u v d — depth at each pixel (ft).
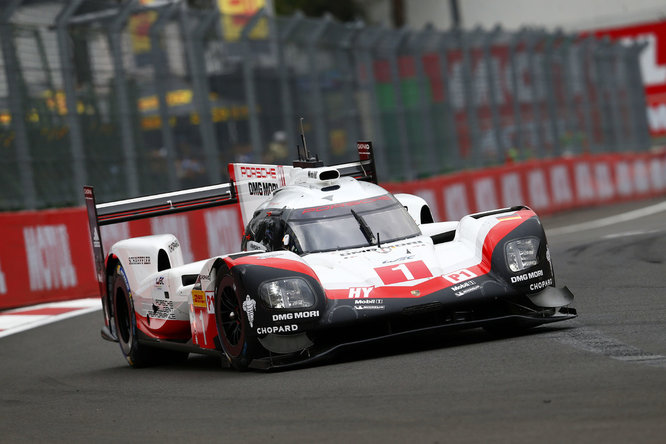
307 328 64.95
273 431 49.26
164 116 172.86
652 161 337.11
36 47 151.74
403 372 60.34
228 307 70.59
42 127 151.12
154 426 55.21
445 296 66.95
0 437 58.90
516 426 43.88
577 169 287.89
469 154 255.29
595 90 316.60
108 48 163.94
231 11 307.37
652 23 519.19
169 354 90.12
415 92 239.91
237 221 170.81
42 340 110.83
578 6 540.93
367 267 70.03
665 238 143.02
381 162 226.38
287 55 203.82
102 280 94.79
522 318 68.85
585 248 144.15
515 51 276.41
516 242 70.49
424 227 84.64
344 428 47.75
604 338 65.36
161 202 94.22
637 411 44.11
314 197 78.74
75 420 61.31
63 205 152.56
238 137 187.62
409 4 576.61
